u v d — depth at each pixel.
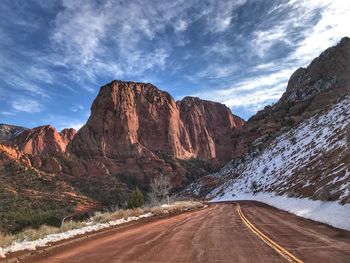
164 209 36.44
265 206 39.78
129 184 167.00
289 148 81.94
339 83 148.50
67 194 104.81
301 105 151.50
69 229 19.14
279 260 8.77
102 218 26.19
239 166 136.25
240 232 15.23
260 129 156.38
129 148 196.62
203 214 31.00
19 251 11.55
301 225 16.83
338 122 55.97
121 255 10.31
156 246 11.92
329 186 24.05
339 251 9.57
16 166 113.75
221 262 8.83
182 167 197.75
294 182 46.25
